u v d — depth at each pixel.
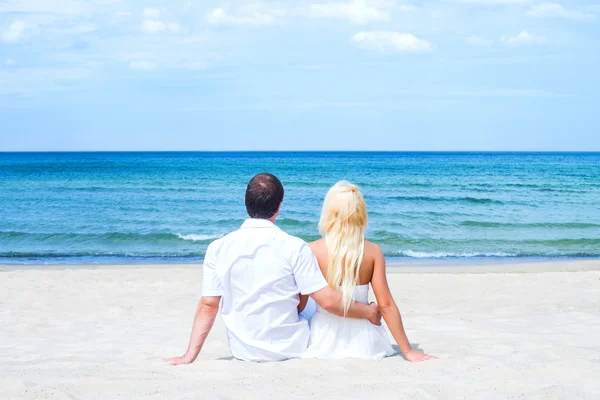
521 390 3.44
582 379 3.65
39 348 5.17
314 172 56.03
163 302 8.07
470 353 4.51
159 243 16.98
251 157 117.12
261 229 4.06
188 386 3.55
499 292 8.90
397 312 4.20
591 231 19.75
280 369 3.86
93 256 14.73
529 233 19.28
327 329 4.22
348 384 3.57
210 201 28.83
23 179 43.12
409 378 3.73
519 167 64.31
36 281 9.88
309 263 4.04
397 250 15.81
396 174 52.06
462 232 19.33
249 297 4.05
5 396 3.39
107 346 5.27
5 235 17.94
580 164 71.94
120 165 70.12
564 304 7.73
